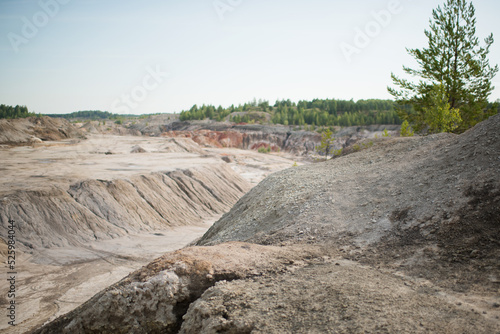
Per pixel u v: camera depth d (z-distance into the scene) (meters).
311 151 121.81
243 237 13.91
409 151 16.16
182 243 26.92
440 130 27.19
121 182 34.06
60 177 33.84
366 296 6.18
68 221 26.94
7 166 40.16
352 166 17.17
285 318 5.80
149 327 7.34
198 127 163.38
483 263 7.02
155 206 34.25
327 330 5.27
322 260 8.73
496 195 8.99
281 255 9.04
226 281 7.57
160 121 195.75
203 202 40.44
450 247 7.97
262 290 6.93
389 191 12.02
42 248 23.67
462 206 9.27
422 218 9.62
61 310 15.43
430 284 6.65
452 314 5.38
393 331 4.99
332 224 11.17
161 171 41.88
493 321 5.07
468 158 11.41
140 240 27.20
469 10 26.94
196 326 6.44
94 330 7.48
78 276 19.61
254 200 17.94
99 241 26.23
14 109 150.38
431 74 29.12
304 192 14.86
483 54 27.36
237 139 132.12
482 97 28.25
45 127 78.06
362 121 133.38
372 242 9.45
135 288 7.54
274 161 90.31
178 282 7.61
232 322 5.93
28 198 26.77
